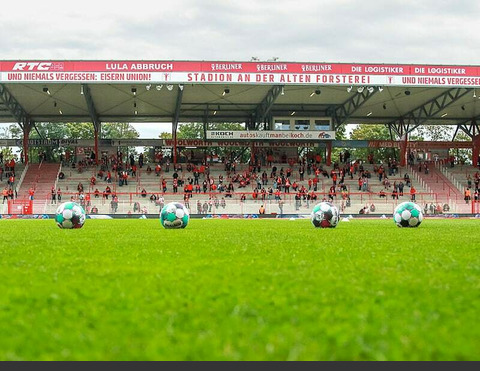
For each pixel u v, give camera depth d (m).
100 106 55.84
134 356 3.17
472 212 47.91
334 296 4.95
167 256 8.66
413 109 59.56
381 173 56.66
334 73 45.91
